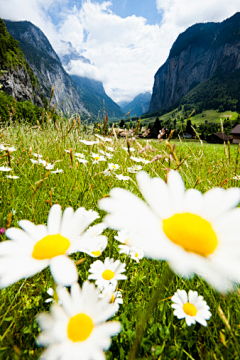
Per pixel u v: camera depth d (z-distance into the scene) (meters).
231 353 0.94
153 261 1.59
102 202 0.56
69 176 2.82
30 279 1.31
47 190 2.41
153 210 0.60
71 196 2.22
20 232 0.69
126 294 1.29
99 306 0.72
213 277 0.43
